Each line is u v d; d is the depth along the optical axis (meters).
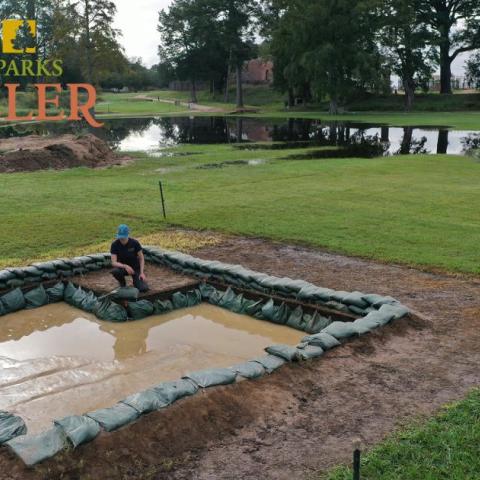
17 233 12.30
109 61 55.25
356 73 53.84
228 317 8.41
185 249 11.23
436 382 5.72
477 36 62.41
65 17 53.66
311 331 7.76
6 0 74.12
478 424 4.82
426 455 4.41
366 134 37.75
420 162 22.95
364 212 14.00
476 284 8.88
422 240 11.37
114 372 6.60
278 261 10.38
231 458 4.53
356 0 51.62
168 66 82.00
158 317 8.41
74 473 4.26
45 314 8.53
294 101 70.62
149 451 4.57
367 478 4.16
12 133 41.34
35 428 5.36
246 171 21.31
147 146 31.98
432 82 75.44
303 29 52.34
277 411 5.21
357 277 9.39
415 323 7.25
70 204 15.45
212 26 72.06
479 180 18.67
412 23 56.91
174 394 5.11
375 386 5.65
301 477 4.25
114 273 8.61
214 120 53.53
